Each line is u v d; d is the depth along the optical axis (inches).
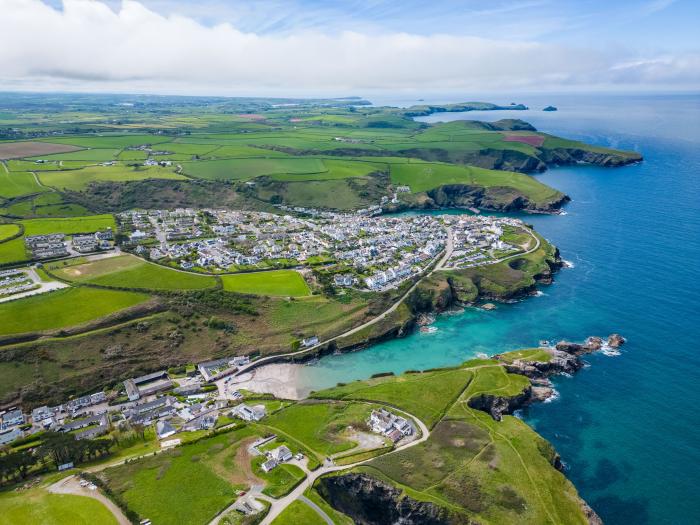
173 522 4608.8
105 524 4542.3
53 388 6953.7
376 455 5689.0
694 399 6978.4
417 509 5027.1
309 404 6766.7
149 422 6461.6
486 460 5585.6
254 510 4778.5
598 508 5265.8
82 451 5575.8
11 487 5103.3
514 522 4854.8
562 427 6515.8
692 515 5182.1
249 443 5861.2
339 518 4761.3
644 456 5984.3
